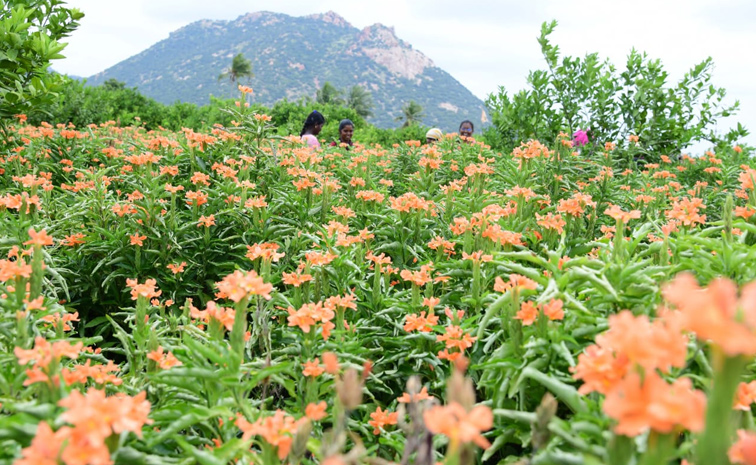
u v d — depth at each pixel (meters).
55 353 2.00
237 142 6.54
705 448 1.19
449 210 5.27
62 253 4.98
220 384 2.27
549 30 10.93
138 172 5.29
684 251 2.98
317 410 2.20
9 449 1.81
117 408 1.59
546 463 1.77
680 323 1.25
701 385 2.15
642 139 10.77
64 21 6.99
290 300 3.48
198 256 4.96
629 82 10.91
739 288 2.51
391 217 4.69
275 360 2.94
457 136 9.60
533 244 4.17
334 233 4.08
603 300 2.46
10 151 7.08
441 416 1.33
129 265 4.75
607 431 1.79
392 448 2.71
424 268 3.33
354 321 3.61
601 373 1.50
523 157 6.08
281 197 5.25
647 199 5.80
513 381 2.29
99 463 1.47
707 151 8.91
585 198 4.11
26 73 6.56
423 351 3.16
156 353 2.67
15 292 2.64
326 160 8.17
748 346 1.05
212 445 2.31
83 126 17.28
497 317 2.83
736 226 2.90
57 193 6.51
